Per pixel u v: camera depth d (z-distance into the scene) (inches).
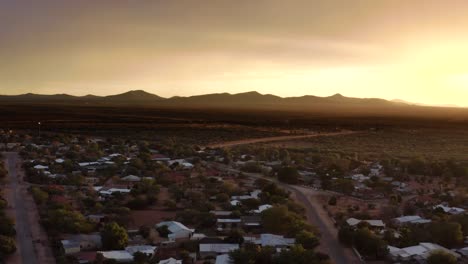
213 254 2669.8
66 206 3516.2
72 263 2511.1
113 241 2736.2
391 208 3710.6
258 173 5511.8
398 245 2888.8
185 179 4817.9
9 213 3474.4
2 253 2625.5
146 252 2632.9
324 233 3181.6
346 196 4338.1
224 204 3774.6
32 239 2923.2
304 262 2453.2
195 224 3277.6
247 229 3174.2
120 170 5187.0
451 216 3408.0
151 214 3533.5
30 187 4188.0
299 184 4891.7
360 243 2785.4
